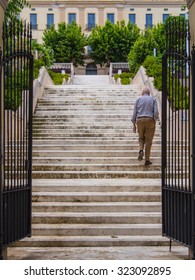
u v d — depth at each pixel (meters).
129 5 62.34
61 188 9.89
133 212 9.09
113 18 62.44
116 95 18.58
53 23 62.19
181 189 7.16
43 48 29.12
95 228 8.41
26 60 7.70
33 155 12.32
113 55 51.62
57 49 51.38
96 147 12.88
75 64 52.53
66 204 9.20
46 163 11.78
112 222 8.76
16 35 7.55
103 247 7.99
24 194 7.46
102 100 17.47
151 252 7.66
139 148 12.34
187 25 7.89
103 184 10.03
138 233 8.42
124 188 9.94
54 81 25.95
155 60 20.73
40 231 8.38
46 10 62.22
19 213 7.32
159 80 16.94
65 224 8.69
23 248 7.90
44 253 7.60
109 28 52.09
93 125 14.74
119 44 51.34
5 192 6.92
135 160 11.81
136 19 62.50
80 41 51.84
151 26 62.25
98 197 9.50
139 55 29.05
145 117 11.33
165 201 7.64
